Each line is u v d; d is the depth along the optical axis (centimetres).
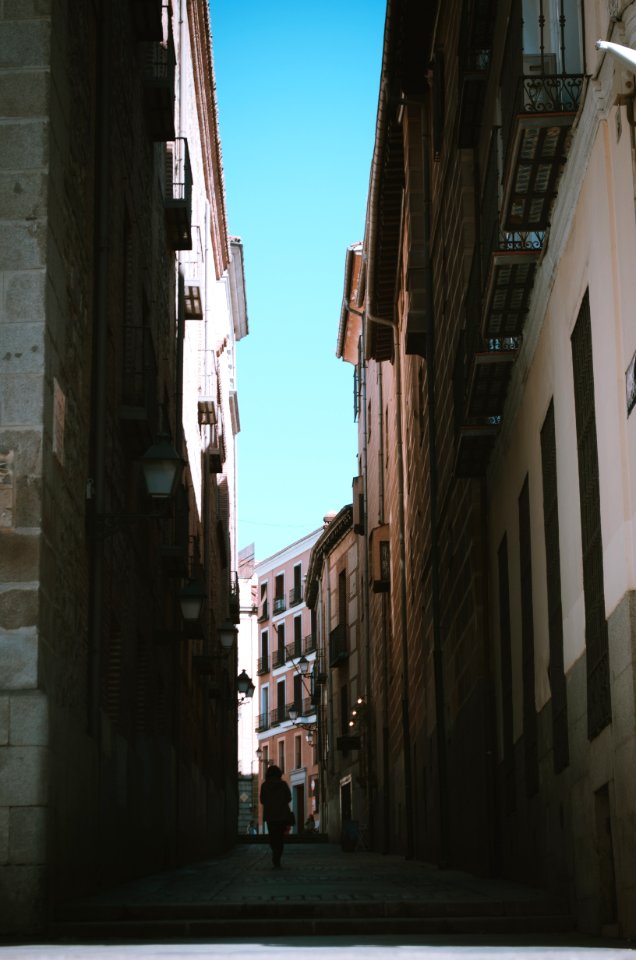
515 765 1562
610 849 1009
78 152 1364
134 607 1827
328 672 6144
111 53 1559
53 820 1116
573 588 1123
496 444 1662
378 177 2838
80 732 1291
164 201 2295
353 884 1570
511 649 1586
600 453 991
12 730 1086
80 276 1368
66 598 1260
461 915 1133
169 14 2072
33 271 1167
